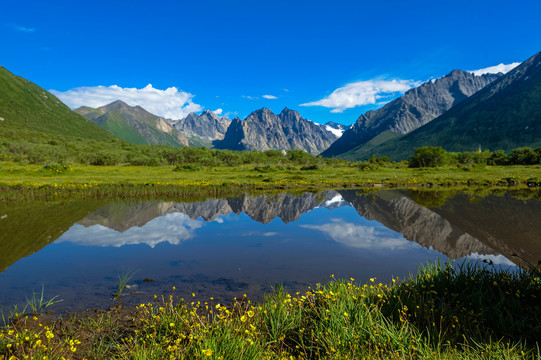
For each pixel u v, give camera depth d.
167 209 20.91
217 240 12.54
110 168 66.38
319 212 19.81
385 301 5.16
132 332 5.06
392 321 4.40
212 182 38.16
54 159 76.00
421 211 19.34
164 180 39.78
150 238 12.93
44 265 9.27
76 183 32.66
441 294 5.62
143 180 39.34
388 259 9.81
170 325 4.63
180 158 92.56
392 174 55.84
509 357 3.45
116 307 6.20
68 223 16.00
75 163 77.25
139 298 6.73
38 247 11.41
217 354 3.63
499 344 3.93
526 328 4.41
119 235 13.42
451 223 15.65
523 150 92.69
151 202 24.38
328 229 14.76
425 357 3.56
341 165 95.56
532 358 3.51
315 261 9.63
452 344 4.01
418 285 5.89
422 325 4.55
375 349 3.85
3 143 95.62
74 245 11.71
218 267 9.05
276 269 8.87
